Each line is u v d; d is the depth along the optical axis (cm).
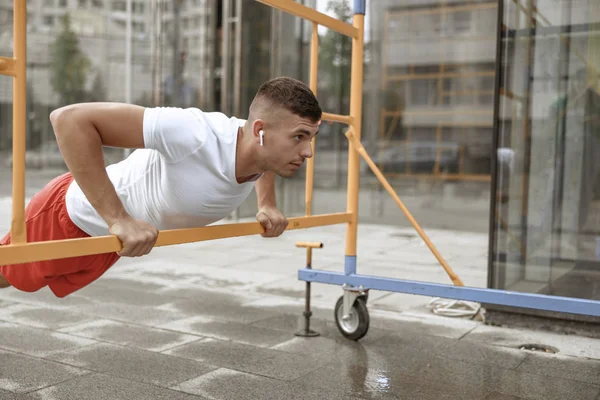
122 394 291
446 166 952
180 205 229
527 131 430
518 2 427
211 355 353
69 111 192
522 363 351
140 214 241
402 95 971
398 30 965
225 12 911
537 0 423
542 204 429
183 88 973
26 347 360
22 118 193
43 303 468
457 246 794
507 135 435
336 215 370
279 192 995
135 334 392
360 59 393
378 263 668
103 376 315
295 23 968
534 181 431
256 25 933
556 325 413
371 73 984
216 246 773
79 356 346
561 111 420
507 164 436
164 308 463
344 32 374
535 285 433
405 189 979
